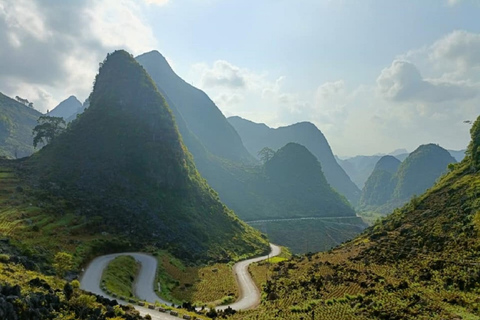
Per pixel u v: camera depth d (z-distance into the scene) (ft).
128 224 386.93
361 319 157.17
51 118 579.48
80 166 457.27
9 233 258.57
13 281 127.54
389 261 261.03
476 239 224.33
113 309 147.64
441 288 184.03
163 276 301.43
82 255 273.54
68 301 132.67
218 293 293.84
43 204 337.52
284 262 393.09
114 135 521.24
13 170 410.72
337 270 269.85
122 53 649.61
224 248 483.10
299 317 171.32
